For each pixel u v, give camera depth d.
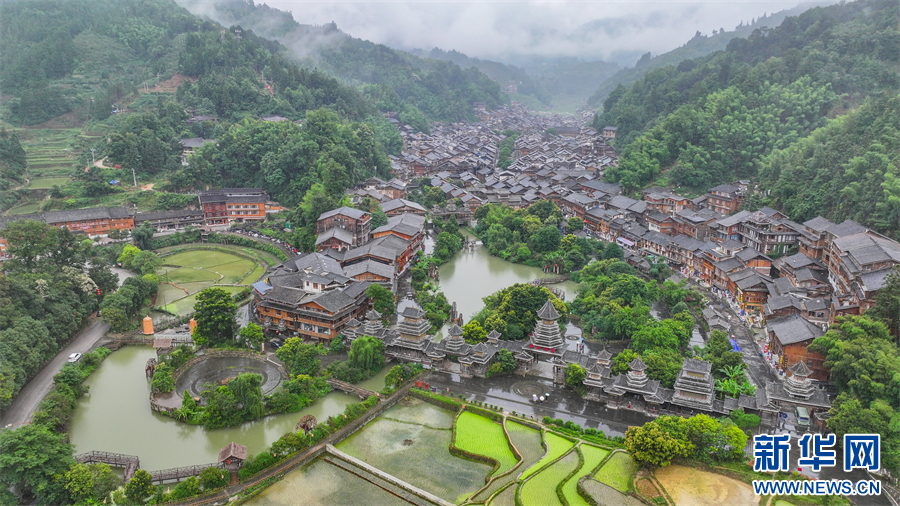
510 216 186.25
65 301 111.12
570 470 70.94
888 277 95.06
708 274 142.75
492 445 77.88
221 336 109.06
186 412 84.38
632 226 176.62
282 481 70.69
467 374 98.25
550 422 82.25
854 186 138.38
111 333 113.12
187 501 66.44
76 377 91.00
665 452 69.00
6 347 88.31
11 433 68.44
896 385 76.69
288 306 111.94
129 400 91.56
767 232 142.62
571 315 122.56
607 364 90.25
